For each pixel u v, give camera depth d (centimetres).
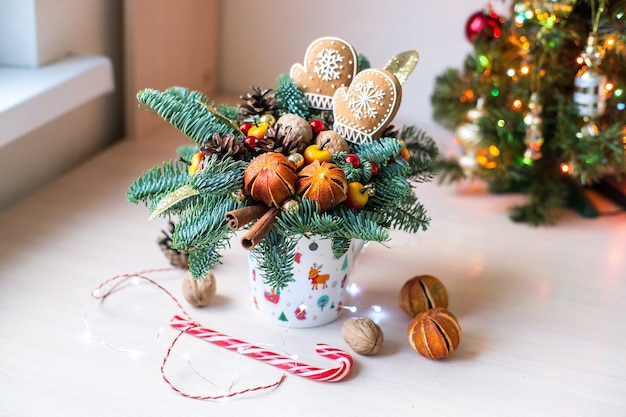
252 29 148
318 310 93
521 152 122
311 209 82
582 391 87
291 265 88
